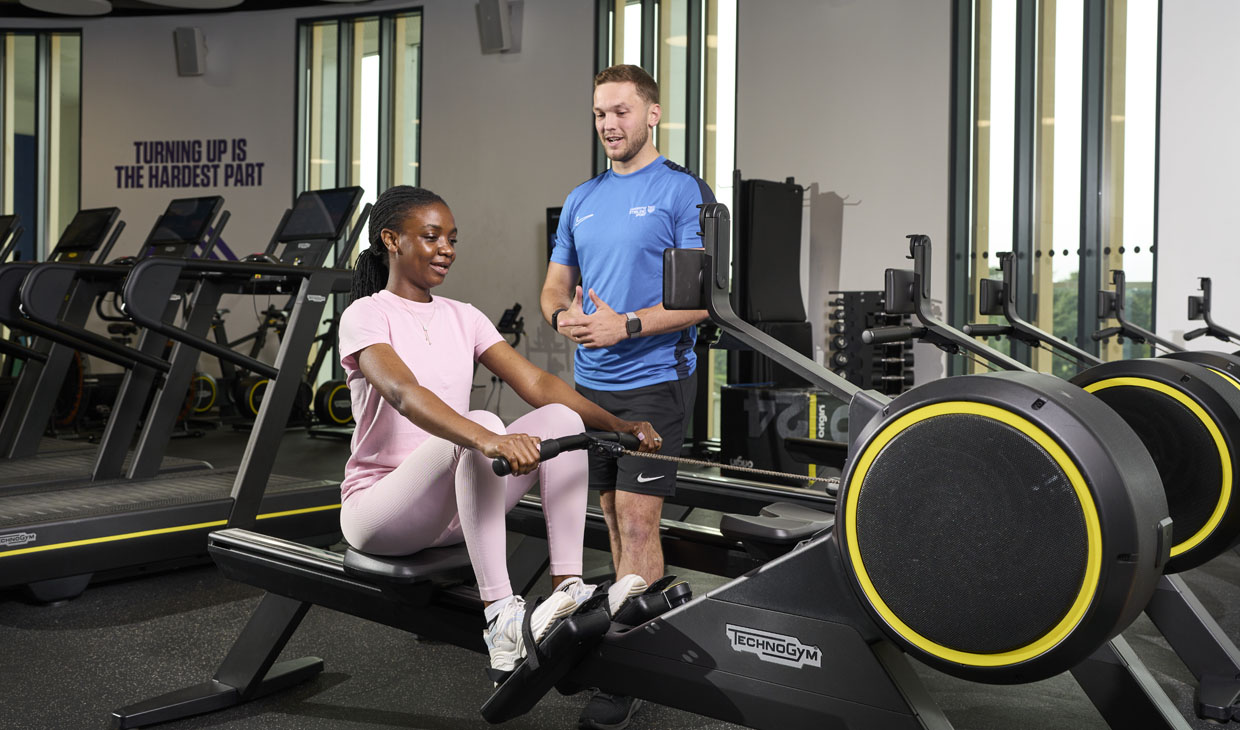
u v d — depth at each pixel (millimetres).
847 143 6660
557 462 1865
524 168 7949
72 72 9688
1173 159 5598
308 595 2135
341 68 8633
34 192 9297
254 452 3518
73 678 2486
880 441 1330
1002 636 1229
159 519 3287
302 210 4938
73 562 3086
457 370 2004
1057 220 6129
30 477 3854
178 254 5469
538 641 1666
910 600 1299
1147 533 1174
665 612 1678
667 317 2148
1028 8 6164
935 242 6375
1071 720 2234
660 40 7488
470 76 8109
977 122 6348
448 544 2000
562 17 7785
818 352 6766
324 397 7480
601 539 2686
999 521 1226
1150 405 2090
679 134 7469
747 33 6996
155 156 8984
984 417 1239
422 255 1956
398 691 2398
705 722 2221
